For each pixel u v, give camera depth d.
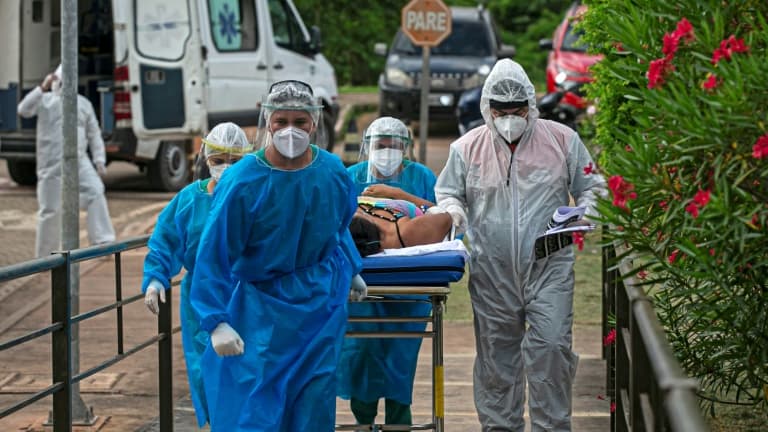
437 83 53.19
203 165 15.02
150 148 38.72
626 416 12.67
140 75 37.47
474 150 14.00
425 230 13.71
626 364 12.98
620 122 16.20
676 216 9.63
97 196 29.30
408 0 88.31
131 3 37.38
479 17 57.25
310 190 12.02
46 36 39.88
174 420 16.70
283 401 12.07
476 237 14.03
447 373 18.89
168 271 14.31
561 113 41.72
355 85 90.94
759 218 9.30
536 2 100.06
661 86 9.71
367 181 15.41
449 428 16.06
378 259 13.16
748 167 9.11
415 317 13.50
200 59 38.00
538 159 13.80
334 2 86.38
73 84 16.53
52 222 28.61
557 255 13.67
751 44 9.66
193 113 38.03
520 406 14.48
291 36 44.34
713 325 11.75
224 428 12.12
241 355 12.09
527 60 94.94
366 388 14.67
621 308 12.98
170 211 14.55
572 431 15.67
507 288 13.94
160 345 15.32
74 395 16.61
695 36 9.67
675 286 11.25
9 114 39.25
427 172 15.68
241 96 40.66
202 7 38.59
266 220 11.94
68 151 16.56
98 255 13.83
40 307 24.12
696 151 9.31
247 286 12.21
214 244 11.83
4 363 19.89
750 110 8.84
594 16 16.70
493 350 14.23
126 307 23.88
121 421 16.80
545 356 13.59
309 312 12.21
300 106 11.89
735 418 14.41
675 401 6.48
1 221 33.66
